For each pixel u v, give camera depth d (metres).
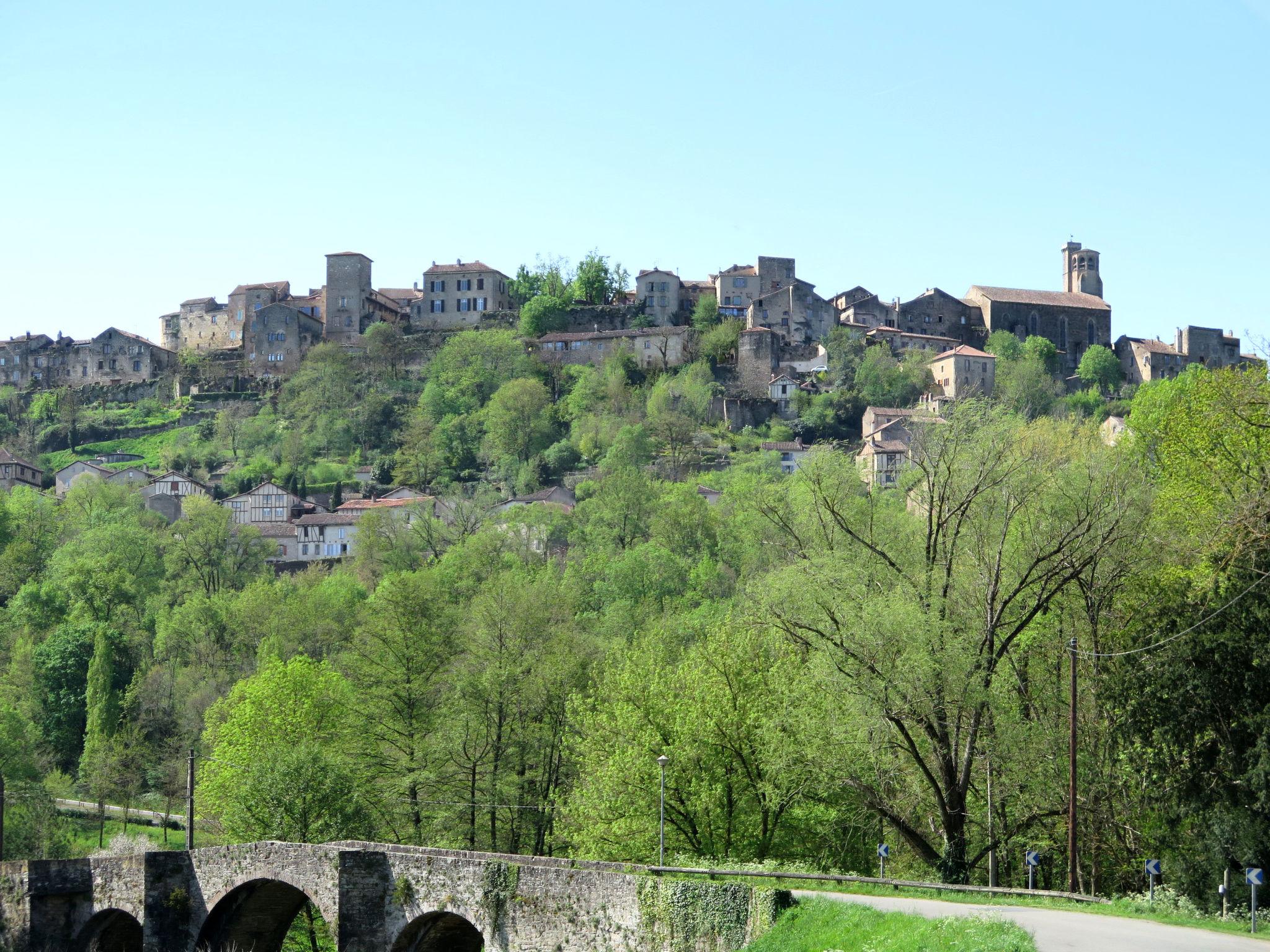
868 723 63.62
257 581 186.50
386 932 61.59
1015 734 65.12
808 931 48.53
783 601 68.88
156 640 160.62
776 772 68.06
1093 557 66.44
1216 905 53.72
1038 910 48.81
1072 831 60.22
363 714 93.19
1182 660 60.72
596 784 74.81
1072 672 61.00
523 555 190.25
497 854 64.12
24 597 177.12
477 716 89.56
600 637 117.62
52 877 73.44
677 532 181.25
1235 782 58.12
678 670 77.31
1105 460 73.44
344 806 84.06
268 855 65.31
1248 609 60.19
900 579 69.31
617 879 55.28
